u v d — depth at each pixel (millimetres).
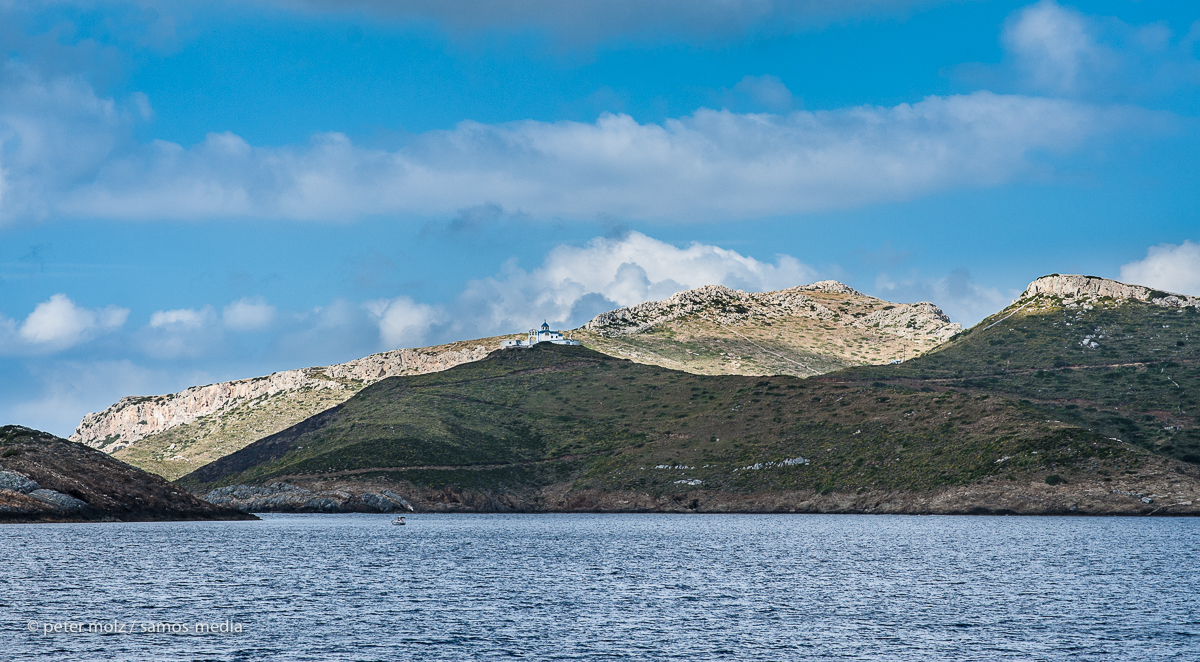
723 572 100375
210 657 57750
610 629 66562
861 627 67375
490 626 67562
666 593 84312
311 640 62594
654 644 61625
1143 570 99500
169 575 95125
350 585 89250
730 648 60438
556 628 66875
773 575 97500
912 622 69312
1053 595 82250
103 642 61750
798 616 71938
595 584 90688
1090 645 61281
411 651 59469
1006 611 73938
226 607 75500
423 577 95875
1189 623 68812
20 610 73188
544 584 90500
